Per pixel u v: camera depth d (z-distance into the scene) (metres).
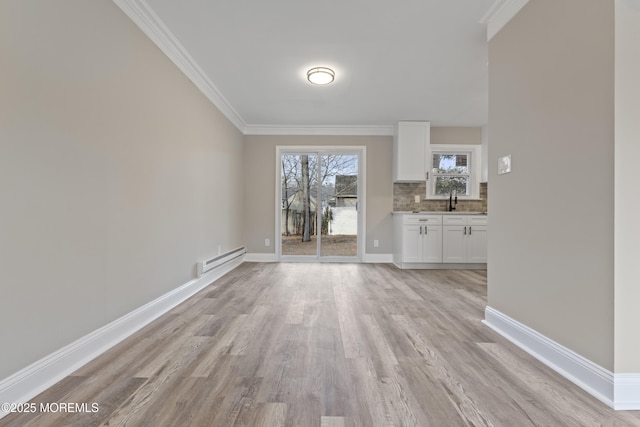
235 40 2.54
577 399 1.36
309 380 1.50
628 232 1.32
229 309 2.60
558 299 1.61
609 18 1.32
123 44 1.98
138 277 2.16
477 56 2.80
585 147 1.45
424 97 3.82
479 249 4.58
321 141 5.14
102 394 1.37
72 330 1.58
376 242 5.16
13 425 1.17
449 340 1.99
